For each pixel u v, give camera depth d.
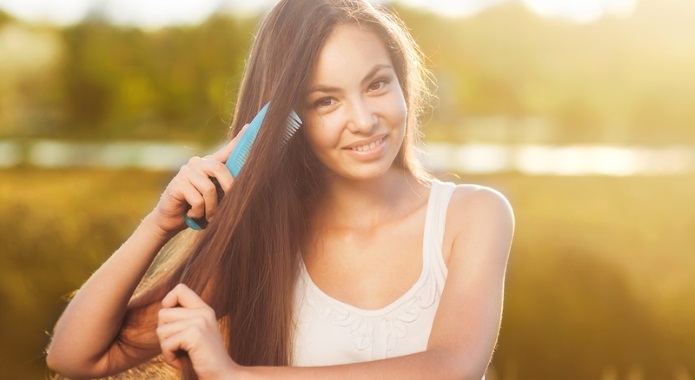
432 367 1.51
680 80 26.91
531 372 7.71
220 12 23.41
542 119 32.00
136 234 1.71
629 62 28.44
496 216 1.71
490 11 33.12
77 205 9.12
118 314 1.72
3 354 7.50
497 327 1.63
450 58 32.28
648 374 7.71
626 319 7.84
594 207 9.48
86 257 8.41
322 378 1.46
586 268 7.94
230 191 1.64
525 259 7.97
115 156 19.94
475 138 29.20
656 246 8.17
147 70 26.22
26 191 10.38
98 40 26.91
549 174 12.90
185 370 1.48
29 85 27.48
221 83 23.27
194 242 1.79
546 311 7.82
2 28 27.73
